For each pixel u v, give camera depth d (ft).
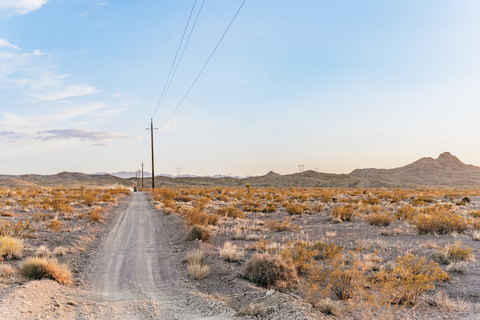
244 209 113.39
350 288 27.17
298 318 22.34
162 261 45.52
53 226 61.46
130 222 84.69
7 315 21.89
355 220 86.22
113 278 37.35
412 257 29.84
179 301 29.53
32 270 32.30
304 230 70.28
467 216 88.28
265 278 33.14
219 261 43.16
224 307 27.35
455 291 29.17
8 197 139.54
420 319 22.21
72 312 24.79
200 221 74.43
